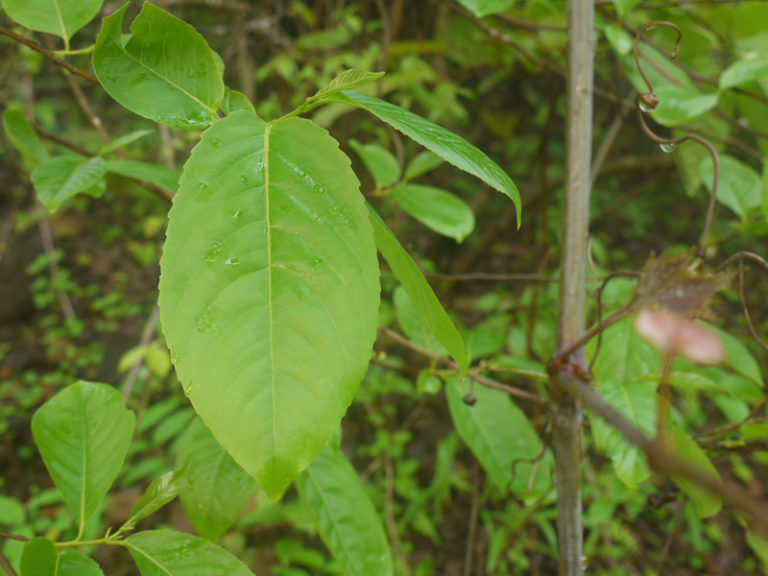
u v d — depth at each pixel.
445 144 0.31
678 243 2.53
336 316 0.29
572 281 0.43
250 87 1.35
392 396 1.62
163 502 0.36
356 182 0.30
